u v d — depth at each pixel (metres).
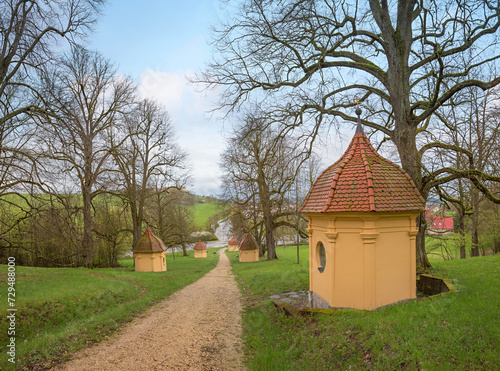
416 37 12.84
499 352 4.34
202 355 7.20
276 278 17.19
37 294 11.17
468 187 20.52
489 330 4.95
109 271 22.05
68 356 7.08
